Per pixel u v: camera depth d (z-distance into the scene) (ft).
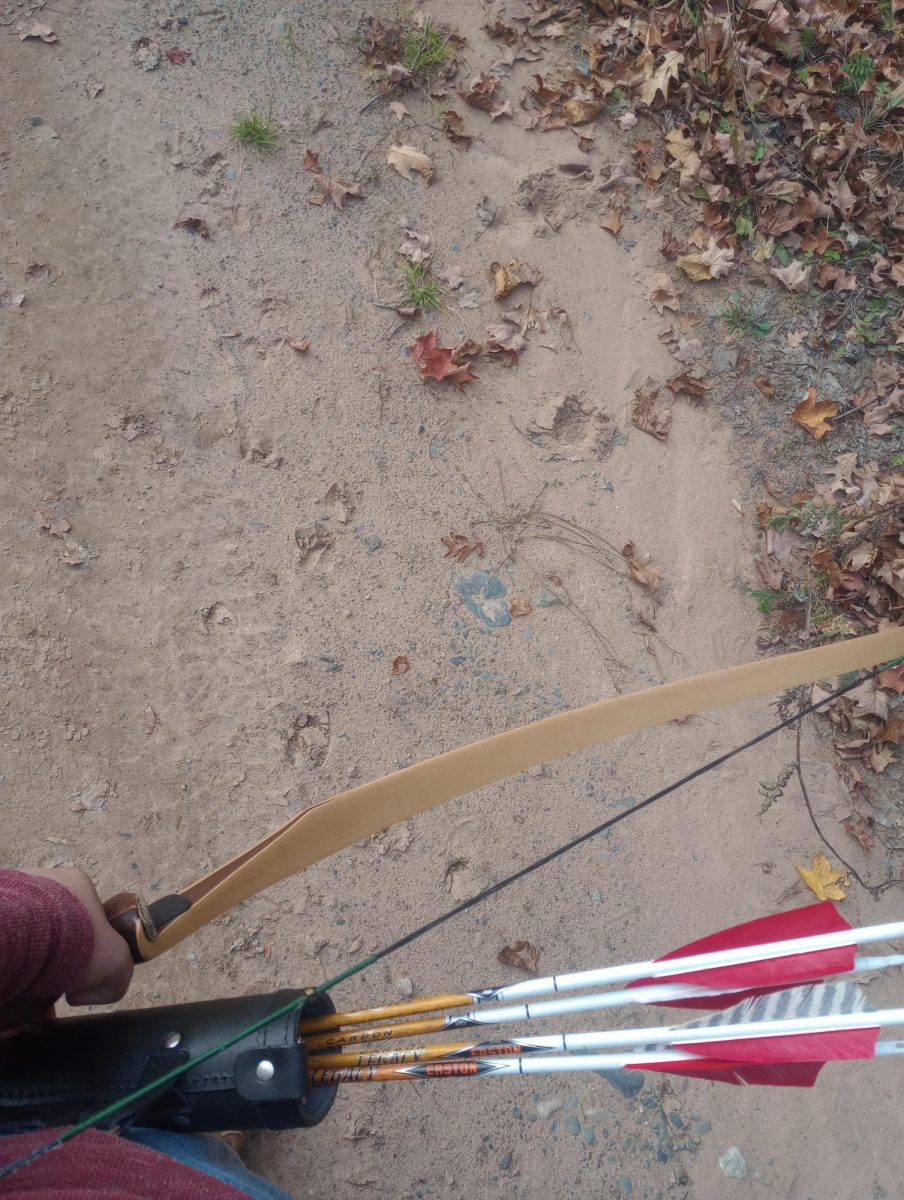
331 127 5.19
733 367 5.31
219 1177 1.84
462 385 4.89
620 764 4.35
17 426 4.26
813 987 1.92
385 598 4.43
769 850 4.36
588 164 5.49
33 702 3.90
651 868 4.20
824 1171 3.82
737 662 4.74
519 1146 3.64
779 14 5.88
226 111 5.06
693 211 5.58
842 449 5.28
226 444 4.50
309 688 4.20
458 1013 2.07
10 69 4.83
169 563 4.24
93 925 1.84
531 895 4.04
